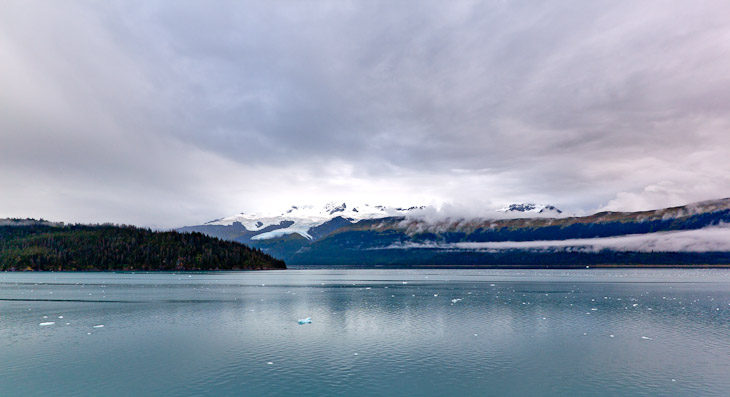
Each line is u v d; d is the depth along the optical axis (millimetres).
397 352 45688
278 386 35250
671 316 69750
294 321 65438
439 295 109750
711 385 35469
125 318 68750
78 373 38656
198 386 35312
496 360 42562
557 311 75875
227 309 79812
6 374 38469
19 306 85812
